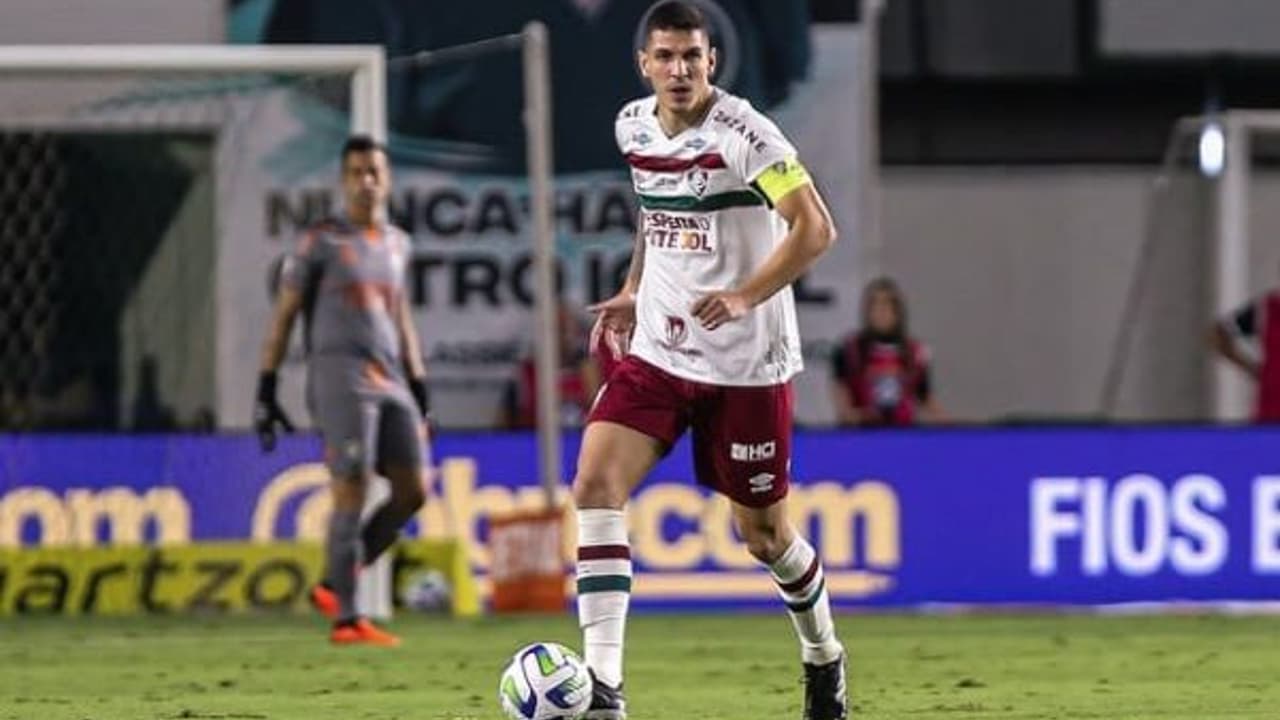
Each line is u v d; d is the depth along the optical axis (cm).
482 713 3056
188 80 5359
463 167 5928
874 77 6006
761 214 2544
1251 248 6388
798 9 5972
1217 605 5288
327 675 3644
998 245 6444
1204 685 3459
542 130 4978
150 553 5134
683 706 3148
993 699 3225
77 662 3925
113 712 3094
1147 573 5291
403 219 5919
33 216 5644
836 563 5272
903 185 6419
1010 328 6438
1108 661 3903
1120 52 6309
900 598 5272
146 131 5544
